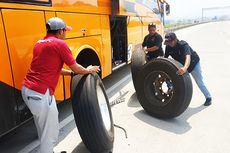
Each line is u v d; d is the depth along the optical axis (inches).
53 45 122.2
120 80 317.7
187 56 191.3
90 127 138.1
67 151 154.6
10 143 165.9
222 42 744.3
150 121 190.9
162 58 189.2
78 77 149.4
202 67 376.2
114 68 262.2
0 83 121.6
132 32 310.8
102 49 228.5
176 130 175.2
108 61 243.1
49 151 131.6
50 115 126.0
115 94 259.9
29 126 187.0
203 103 225.5
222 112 203.9
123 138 166.1
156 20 453.4
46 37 127.5
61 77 167.8
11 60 126.7
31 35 139.3
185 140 161.3
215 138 162.9
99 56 222.2
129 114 205.5
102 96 164.6
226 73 335.0
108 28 240.2
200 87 218.1
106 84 299.6
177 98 181.0
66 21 170.9
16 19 129.5
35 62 122.9
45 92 122.6
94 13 210.8
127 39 292.0
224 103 223.6
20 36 132.0
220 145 154.6
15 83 129.5
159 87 198.1
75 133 176.4
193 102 228.5
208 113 202.5
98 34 218.8
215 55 487.5
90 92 140.8
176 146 154.9
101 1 222.8
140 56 233.6
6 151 156.8
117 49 285.9
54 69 124.0
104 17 230.8
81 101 139.2
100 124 139.3
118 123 188.9
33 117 142.3
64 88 171.2
